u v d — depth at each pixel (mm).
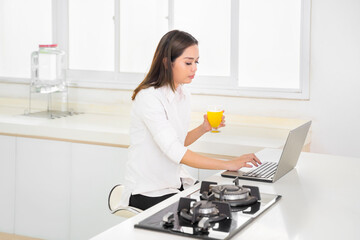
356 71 3086
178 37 2012
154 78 2068
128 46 3789
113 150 2986
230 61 3434
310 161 2234
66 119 3467
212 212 1383
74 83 3875
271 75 3365
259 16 3352
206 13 3504
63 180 3156
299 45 3266
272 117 3309
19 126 3213
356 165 2166
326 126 3189
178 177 2156
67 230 3184
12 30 4133
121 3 3771
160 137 1938
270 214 1459
